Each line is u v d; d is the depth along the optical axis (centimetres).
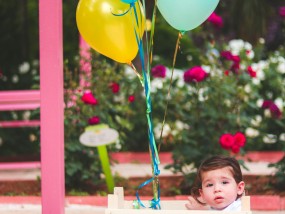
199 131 812
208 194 464
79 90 846
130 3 488
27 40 1377
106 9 502
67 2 1462
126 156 1149
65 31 1454
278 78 1145
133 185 853
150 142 504
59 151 554
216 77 845
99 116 843
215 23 887
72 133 819
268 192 797
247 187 810
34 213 688
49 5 555
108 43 506
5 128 1266
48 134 554
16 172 1059
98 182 828
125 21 503
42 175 554
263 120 1106
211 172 464
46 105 555
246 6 1170
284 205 750
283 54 1134
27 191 835
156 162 501
